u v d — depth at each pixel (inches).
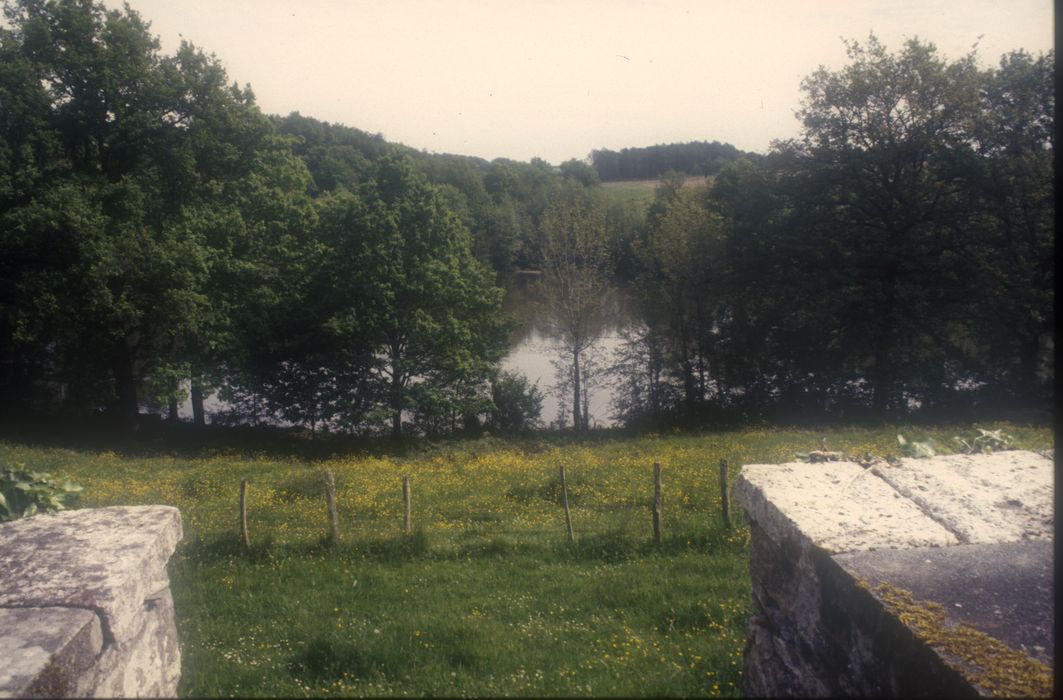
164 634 157.5
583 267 1649.9
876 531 139.2
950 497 153.3
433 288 1430.9
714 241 1560.0
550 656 258.1
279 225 1437.0
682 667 228.8
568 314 1633.9
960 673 96.2
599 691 205.6
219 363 1414.9
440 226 1476.4
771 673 153.9
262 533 481.4
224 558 427.8
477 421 1557.6
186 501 645.9
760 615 164.1
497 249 2657.5
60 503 185.6
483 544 450.9
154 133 1283.2
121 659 135.3
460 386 1517.0
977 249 1268.5
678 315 1620.3
